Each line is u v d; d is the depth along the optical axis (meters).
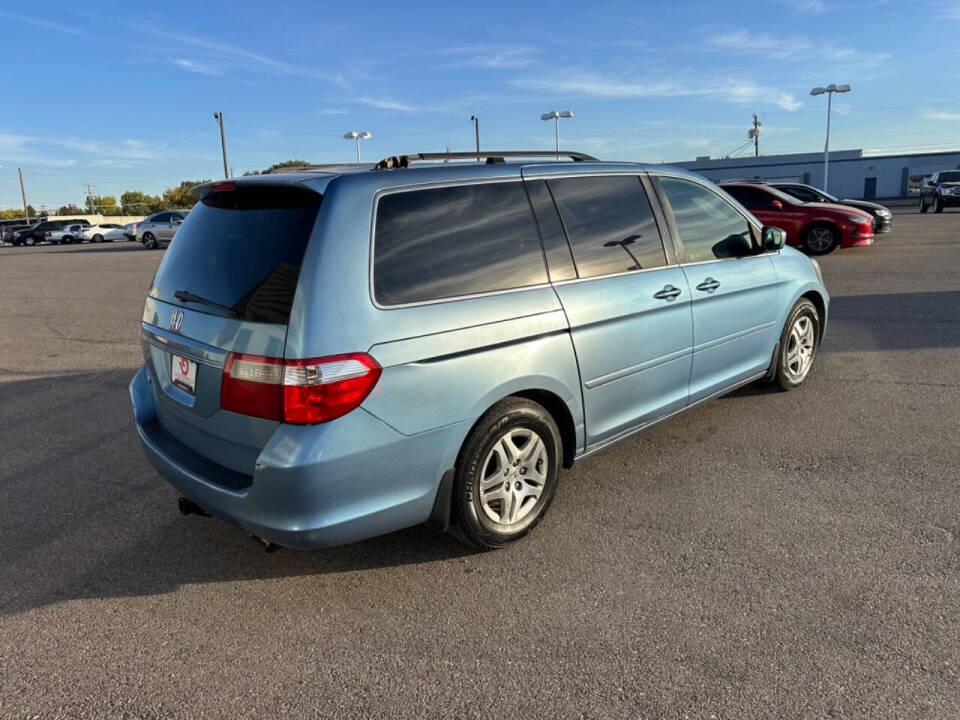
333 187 2.75
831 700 2.27
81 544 3.49
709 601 2.83
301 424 2.53
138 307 11.68
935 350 6.50
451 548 3.34
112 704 2.38
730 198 4.61
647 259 3.82
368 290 2.66
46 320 10.59
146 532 3.60
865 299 9.20
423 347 2.75
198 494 2.84
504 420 3.07
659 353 3.86
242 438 2.70
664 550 3.23
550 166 3.49
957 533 3.27
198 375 2.86
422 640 2.67
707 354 4.27
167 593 3.04
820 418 4.83
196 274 3.00
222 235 2.98
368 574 3.14
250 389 2.60
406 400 2.72
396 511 2.79
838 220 13.87
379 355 2.63
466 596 2.94
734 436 4.57
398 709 2.32
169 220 29.84
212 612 2.90
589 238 3.52
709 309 4.19
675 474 4.04
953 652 2.46
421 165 3.26
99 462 4.56
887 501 3.61
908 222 23.95
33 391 6.34
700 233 4.25
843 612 2.72
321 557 3.29
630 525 3.48
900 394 5.27
